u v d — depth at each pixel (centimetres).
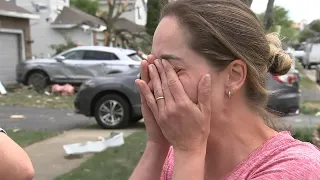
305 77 2709
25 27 2077
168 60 131
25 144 753
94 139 816
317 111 1219
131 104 929
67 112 1236
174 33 130
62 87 1606
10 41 2003
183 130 127
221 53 128
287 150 127
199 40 127
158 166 156
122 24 3148
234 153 137
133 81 930
